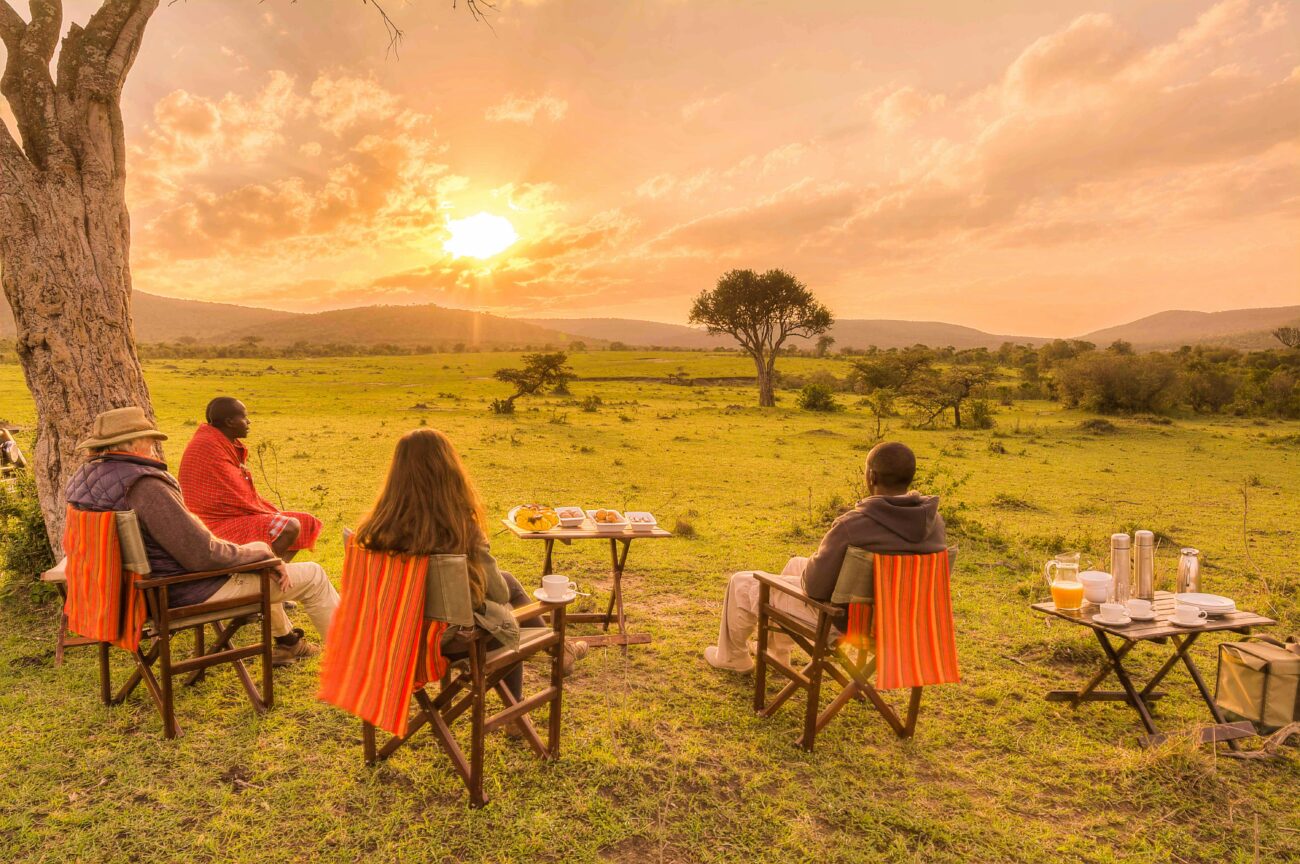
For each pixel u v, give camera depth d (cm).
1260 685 398
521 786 338
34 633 504
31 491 587
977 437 2706
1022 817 329
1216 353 8419
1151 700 451
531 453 1888
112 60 525
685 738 389
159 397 3553
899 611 357
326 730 385
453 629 332
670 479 1527
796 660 511
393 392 4781
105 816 309
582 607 618
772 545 890
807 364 9544
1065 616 409
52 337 512
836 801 334
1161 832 318
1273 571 827
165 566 374
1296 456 2220
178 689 428
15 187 501
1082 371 4169
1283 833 318
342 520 1023
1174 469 1911
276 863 283
